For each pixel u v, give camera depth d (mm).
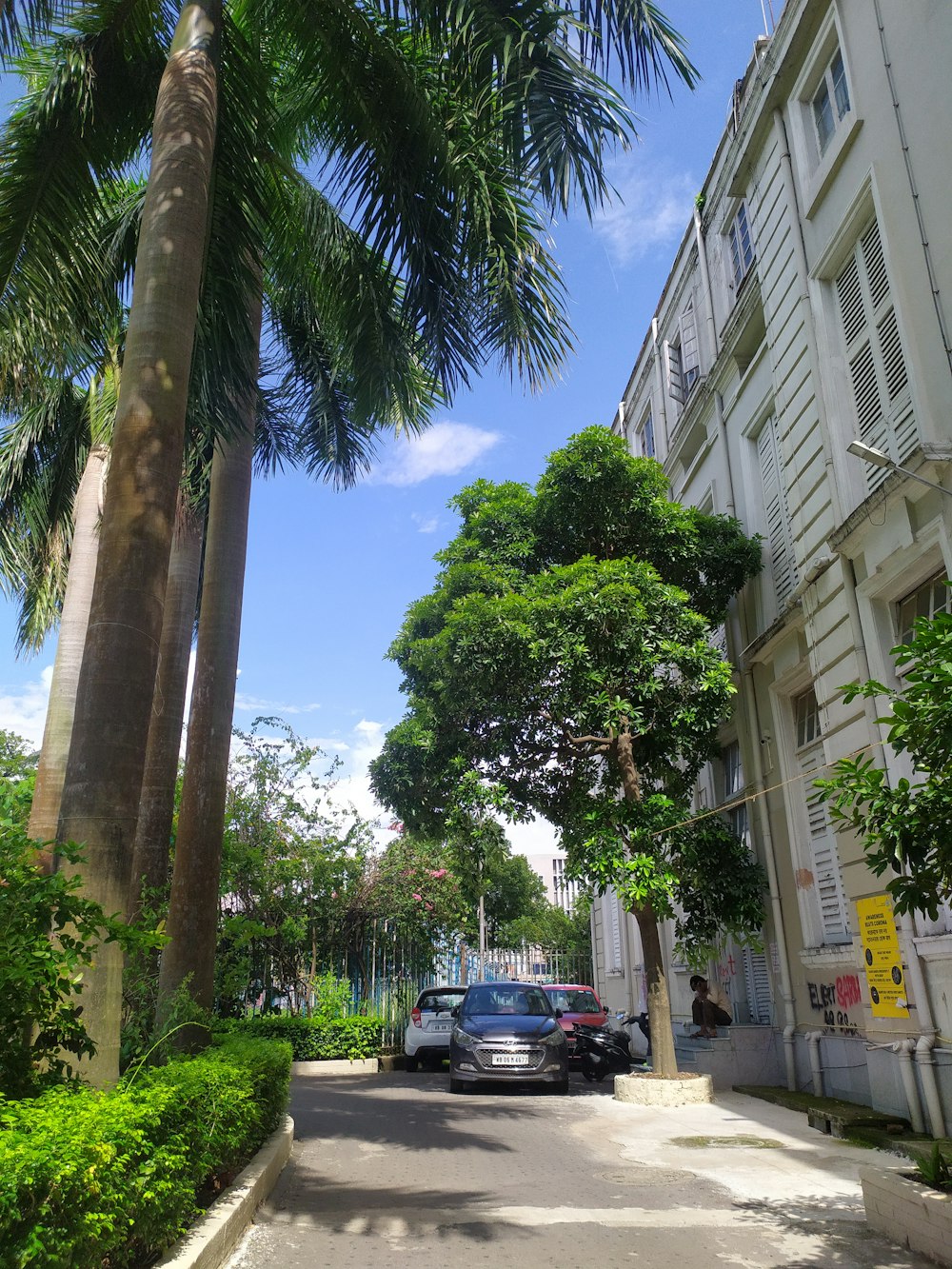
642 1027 17875
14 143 7805
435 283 8469
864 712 9914
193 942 8164
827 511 11141
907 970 8883
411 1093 13398
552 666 12305
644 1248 5375
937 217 8914
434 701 14938
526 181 7844
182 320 6023
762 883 13273
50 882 4254
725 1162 7910
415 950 20453
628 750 12930
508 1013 14219
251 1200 5797
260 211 8469
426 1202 6457
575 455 13766
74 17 8102
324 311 9891
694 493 17734
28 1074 4273
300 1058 17547
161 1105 4066
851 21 10664
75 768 5109
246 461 9969
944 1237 4965
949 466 8430
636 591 11867
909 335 9234
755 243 13789
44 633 16609
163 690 11203
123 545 5445
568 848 13023
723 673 12211
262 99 8422
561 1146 8750
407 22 7984
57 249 7812
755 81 13516
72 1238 3064
